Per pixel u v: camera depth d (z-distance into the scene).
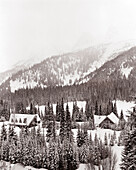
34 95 194.62
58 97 182.62
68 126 77.31
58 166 60.16
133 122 20.69
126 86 178.25
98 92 176.62
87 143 65.12
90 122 103.81
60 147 62.62
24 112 141.88
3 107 143.50
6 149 68.38
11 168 61.06
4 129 77.69
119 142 69.12
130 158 20.38
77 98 177.50
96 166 29.61
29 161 63.69
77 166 58.75
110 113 122.81
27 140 68.44
